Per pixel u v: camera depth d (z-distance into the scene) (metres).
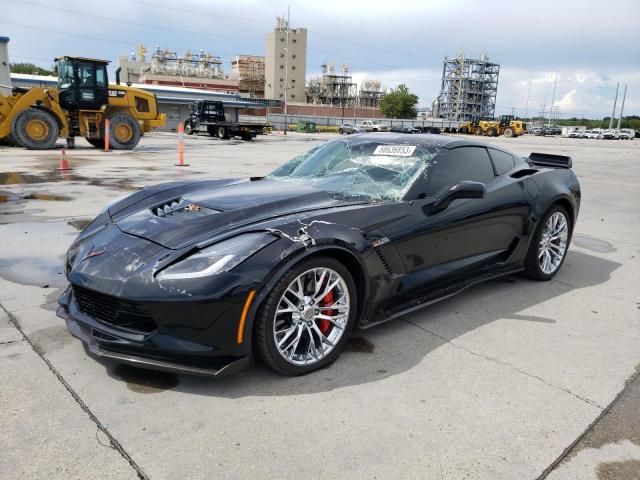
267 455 2.04
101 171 10.86
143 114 18.47
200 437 2.13
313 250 2.54
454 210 3.41
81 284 2.52
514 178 4.05
